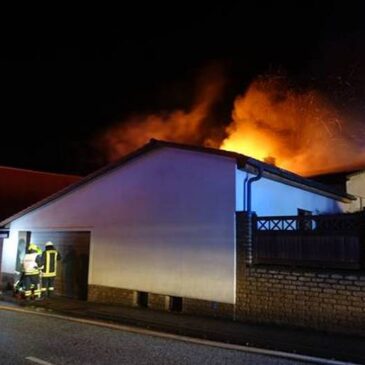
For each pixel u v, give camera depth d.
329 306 8.80
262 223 10.05
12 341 8.08
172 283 11.41
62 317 10.77
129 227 12.69
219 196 10.80
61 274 14.66
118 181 13.20
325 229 9.09
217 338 8.49
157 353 7.32
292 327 9.20
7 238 16.69
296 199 13.50
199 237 11.04
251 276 9.95
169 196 11.84
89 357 7.00
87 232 14.04
